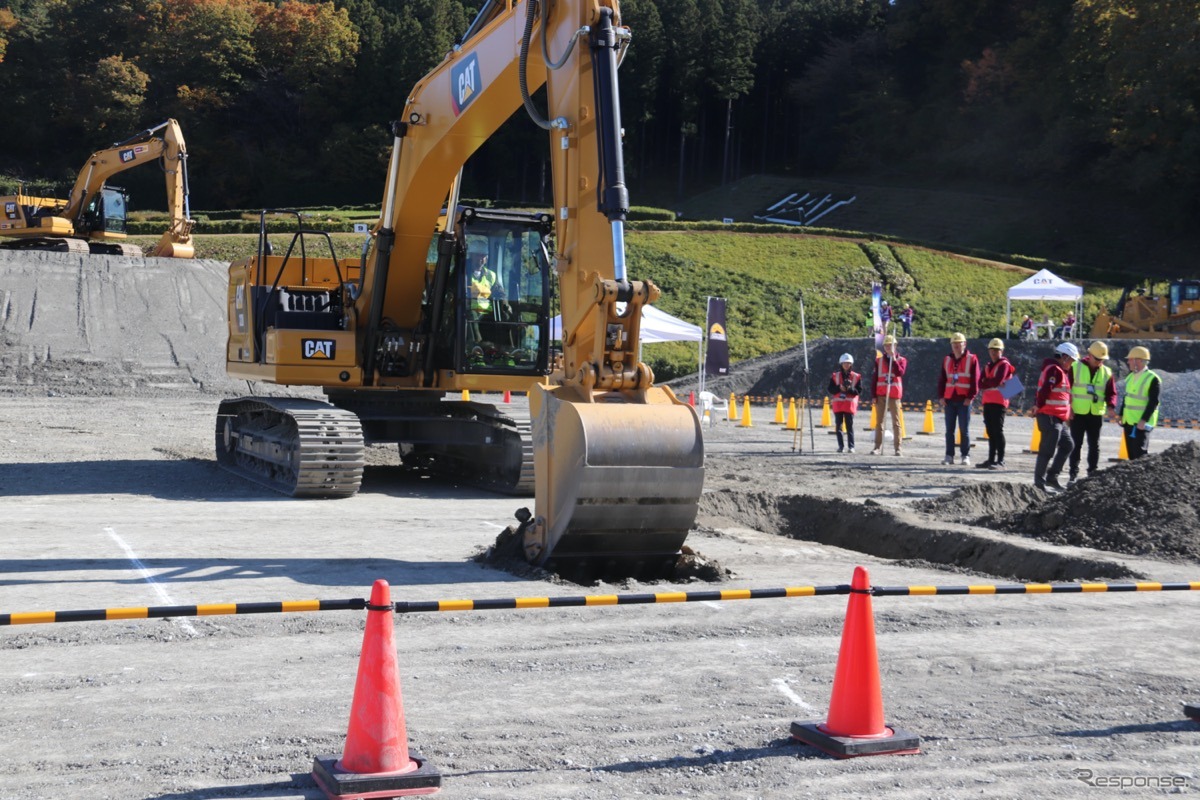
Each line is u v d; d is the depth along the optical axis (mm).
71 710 5359
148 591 7953
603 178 8547
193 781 4488
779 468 18375
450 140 12734
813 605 8008
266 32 101000
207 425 24797
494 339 14742
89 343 35781
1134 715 5633
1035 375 37281
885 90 94250
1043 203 77938
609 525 8492
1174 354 36938
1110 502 11375
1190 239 70125
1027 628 7496
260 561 9266
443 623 7258
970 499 13586
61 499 13273
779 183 92438
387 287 14469
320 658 6363
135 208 95125
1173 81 65750
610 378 8555
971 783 4648
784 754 4945
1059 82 76750
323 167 99438
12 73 97688
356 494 14336
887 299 55938
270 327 15266
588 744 5016
